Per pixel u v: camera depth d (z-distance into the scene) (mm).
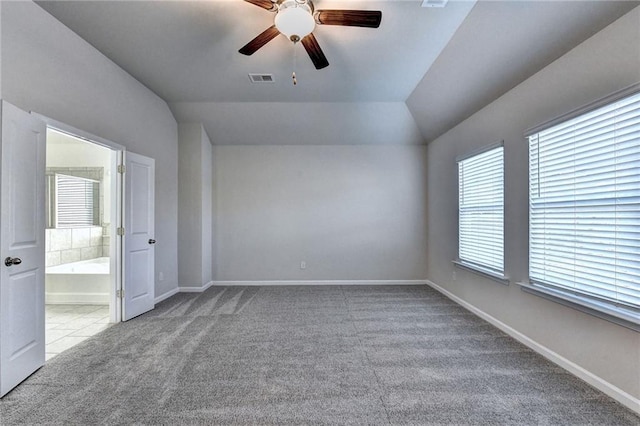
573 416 1772
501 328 3088
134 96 3684
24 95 2312
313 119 4754
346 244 5234
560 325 2340
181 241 4746
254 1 2131
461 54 2957
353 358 2518
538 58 2436
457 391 2035
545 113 2467
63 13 2492
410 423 1737
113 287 3404
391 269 5238
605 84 1954
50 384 2133
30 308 2244
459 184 3998
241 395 2006
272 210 5219
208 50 3061
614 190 1934
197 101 4387
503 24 2410
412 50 3061
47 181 4828
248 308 3881
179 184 4754
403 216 5238
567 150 2281
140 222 3668
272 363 2439
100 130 3113
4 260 2020
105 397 1981
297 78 3699
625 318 1805
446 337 2932
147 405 1900
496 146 3098
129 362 2457
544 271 2531
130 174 3510
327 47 3006
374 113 4652
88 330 3148
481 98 3277
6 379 2016
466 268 3764
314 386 2109
